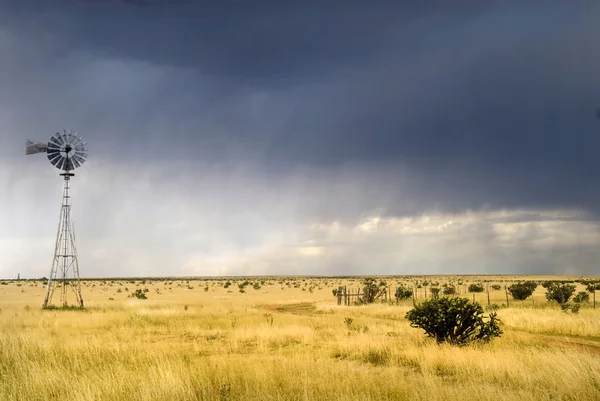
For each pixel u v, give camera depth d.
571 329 24.67
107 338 21.23
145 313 35.44
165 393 9.57
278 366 12.71
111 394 9.69
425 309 19.91
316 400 9.41
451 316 19.27
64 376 11.37
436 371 13.72
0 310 41.22
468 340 19.30
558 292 47.75
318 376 11.65
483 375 12.49
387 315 37.62
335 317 34.28
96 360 14.34
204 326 27.00
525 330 25.81
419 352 15.98
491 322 19.42
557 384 10.70
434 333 19.69
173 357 14.89
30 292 94.00
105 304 51.56
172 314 35.59
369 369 14.12
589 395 9.81
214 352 17.36
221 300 64.69
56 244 48.06
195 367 12.27
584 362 12.36
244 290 104.56
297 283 159.25
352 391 10.09
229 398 9.66
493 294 68.75
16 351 14.62
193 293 93.25
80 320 29.72
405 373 13.50
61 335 22.11
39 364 13.13
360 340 19.14
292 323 28.22
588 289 71.31
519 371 12.31
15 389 10.43
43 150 48.62
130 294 85.81
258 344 19.61
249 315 35.19
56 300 63.56
